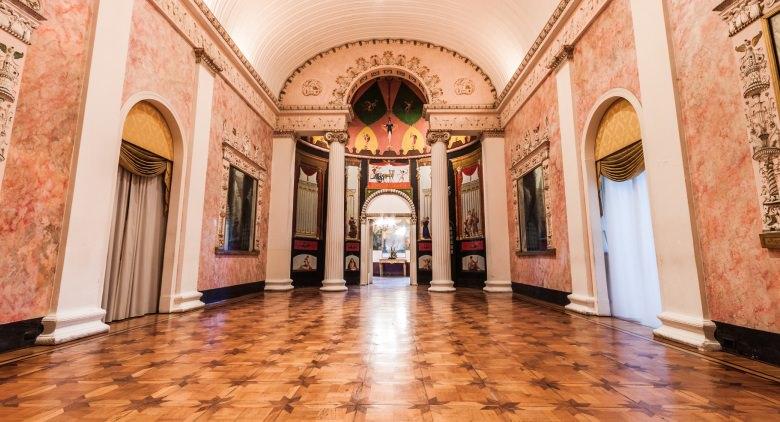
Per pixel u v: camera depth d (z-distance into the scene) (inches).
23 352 137.9
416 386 103.3
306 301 330.0
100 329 174.9
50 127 155.0
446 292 431.5
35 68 148.5
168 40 241.8
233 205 341.4
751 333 131.5
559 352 142.9
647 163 180.1
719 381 107.5
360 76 479.8
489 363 127.2
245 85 367.9
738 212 135.7
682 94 161.3
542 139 331.3
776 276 123.0
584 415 83.3
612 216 240.2
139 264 234.4
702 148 151.3
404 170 636.1
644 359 132.2
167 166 252.1
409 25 458.3
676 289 163.3
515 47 388.2
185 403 90.1
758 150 126.3
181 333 179.9
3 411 84.5
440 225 451.5
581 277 256.4
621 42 210.4
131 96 204.8
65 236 159.6
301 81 476.1
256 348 148.8
